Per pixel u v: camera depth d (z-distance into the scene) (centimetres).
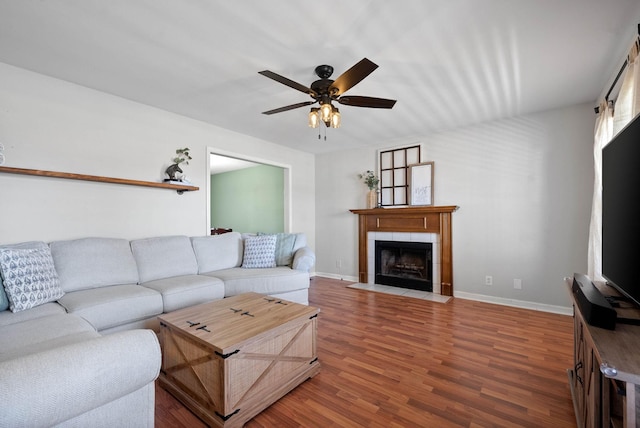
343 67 238
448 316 319
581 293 135
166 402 174
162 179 334
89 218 277
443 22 184
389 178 469
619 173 141
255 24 187
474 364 213
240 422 152
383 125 390
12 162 236
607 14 175
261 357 167
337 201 534
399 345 246
